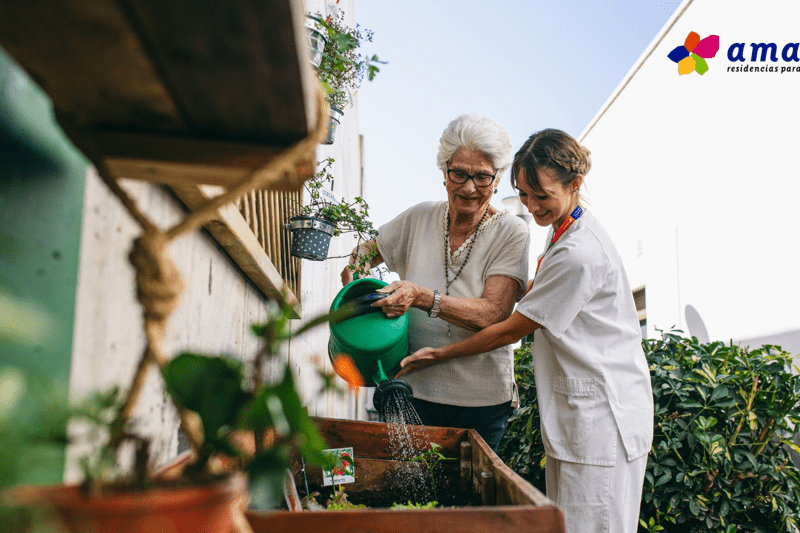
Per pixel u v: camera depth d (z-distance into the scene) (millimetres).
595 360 1902
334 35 2088
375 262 2738
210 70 546
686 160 5508
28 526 348
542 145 1999
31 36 505
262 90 573
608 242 2043
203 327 1410
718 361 3090
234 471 583
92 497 473
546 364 2057
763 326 4180
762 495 2789
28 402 562
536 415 3232
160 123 662
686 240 5418
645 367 2033
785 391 2895
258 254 1764
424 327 2377
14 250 641
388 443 2012
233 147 682
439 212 2488
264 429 558
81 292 779
